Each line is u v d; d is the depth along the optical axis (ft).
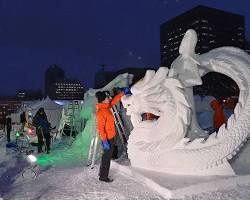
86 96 49.75
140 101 22.91
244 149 21.27
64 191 21.13
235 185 18.98
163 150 21.61
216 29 248.52
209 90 94.84
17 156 40.32
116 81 40.88
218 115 29.81
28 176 28.07
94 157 27.22
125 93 25.64
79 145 41.11
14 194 22.21
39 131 40.52
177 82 21.72
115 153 29.27
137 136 23.68
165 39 285.64
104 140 21.89
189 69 22.16
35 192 22.11
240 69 21.02
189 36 22.49
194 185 18.02
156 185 18.72
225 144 20.11
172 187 17.88
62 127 54.13
